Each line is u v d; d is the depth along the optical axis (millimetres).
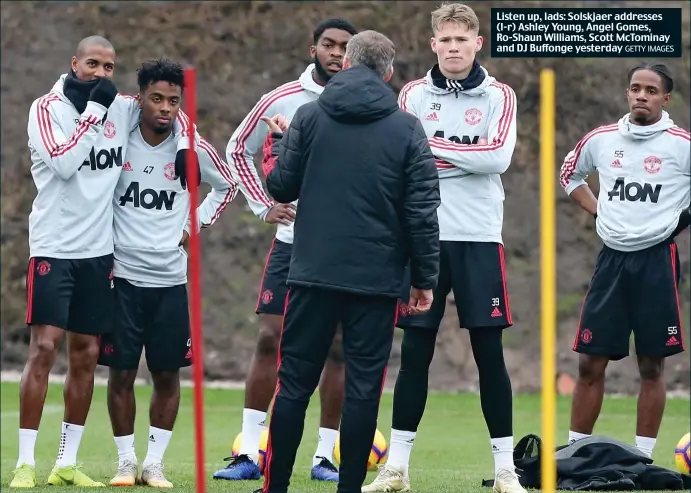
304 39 59750
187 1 60344
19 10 59719
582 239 56500
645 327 26812
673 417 45438
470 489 23562
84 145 23281
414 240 18953
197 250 17281
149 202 24578
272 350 26312
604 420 44500
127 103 24422
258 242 57656
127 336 24547
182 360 25000
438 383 53719
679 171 26766
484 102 22594
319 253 18859
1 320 56344
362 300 18953
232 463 25859
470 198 22125
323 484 24922
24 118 58562
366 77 19000
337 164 18891
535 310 55438
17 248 57062
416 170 18891
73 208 23625
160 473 24688
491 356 22031
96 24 60031
